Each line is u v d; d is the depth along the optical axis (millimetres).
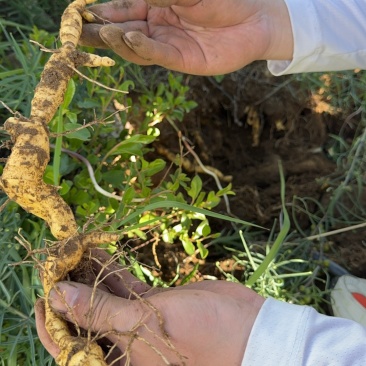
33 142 792
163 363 755
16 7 1571
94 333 780
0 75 1171
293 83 1846
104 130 1312
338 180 1718
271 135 1868
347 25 1184
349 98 1857
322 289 1546
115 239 820
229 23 1056
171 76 1496
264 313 738
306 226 1670
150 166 1250
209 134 1825
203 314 732
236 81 1831
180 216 1394
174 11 1032
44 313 830
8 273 1059
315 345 697
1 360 1089
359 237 1610
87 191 1280
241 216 1679
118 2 1029
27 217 1203
